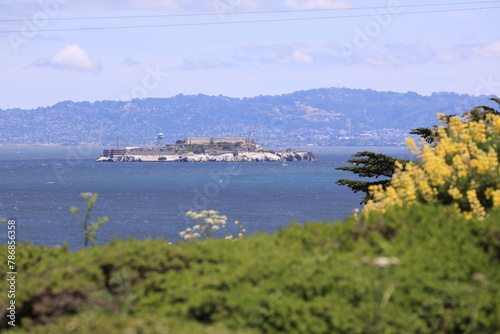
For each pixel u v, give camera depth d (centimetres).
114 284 1758
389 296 1529
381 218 2009
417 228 1945
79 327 1442
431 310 1509
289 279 1600
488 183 2400
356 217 2191
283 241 1934
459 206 2386
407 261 1670
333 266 1659
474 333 1484
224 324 1493
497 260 1756
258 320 1503
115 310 1592
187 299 1576
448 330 1494
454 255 1728
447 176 2478
